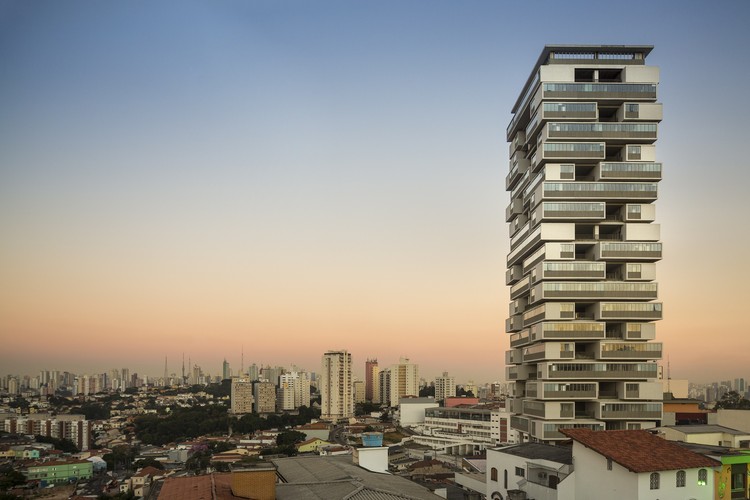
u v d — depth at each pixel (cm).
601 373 13762
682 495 7294
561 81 14325
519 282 16038
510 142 17450
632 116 14250
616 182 14112
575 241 14075
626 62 14662
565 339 13788
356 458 9381
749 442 12206
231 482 7256
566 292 13838
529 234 15075
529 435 14488
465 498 11375
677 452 7569
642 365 13825
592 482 7700
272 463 9456
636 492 7050
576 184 14075
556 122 14238
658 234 14088
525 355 15250
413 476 15750
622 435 8031
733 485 7731
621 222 14225
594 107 14288
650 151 14238
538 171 14988
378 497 6844
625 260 14012
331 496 6881
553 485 8500
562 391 13675
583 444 7806
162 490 7069
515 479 9431
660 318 13875
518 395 16375
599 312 13838
